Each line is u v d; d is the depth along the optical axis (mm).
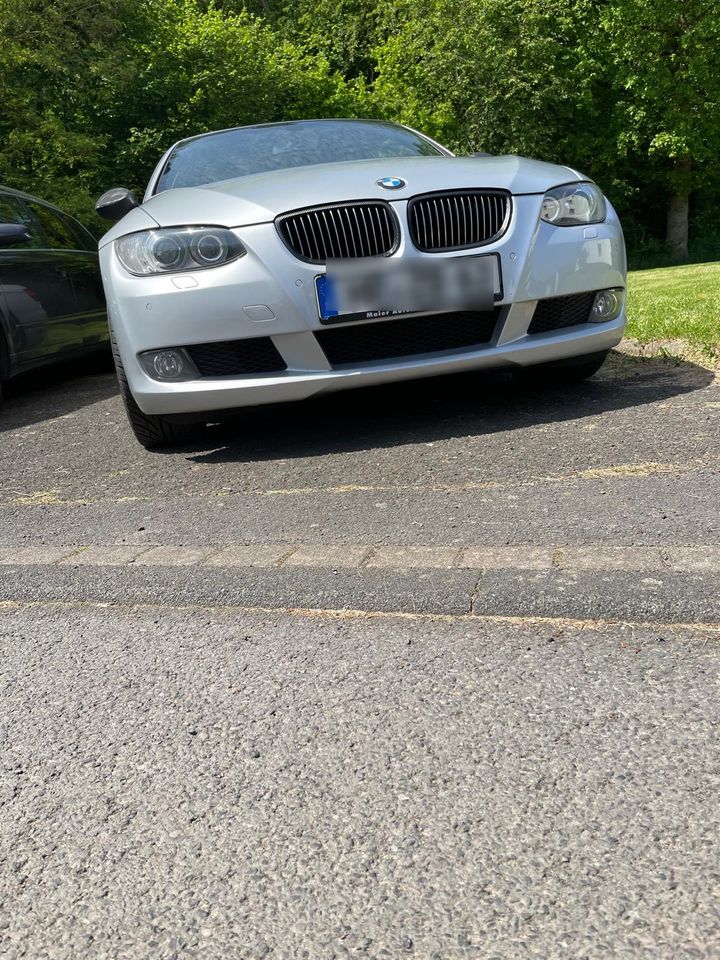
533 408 3777
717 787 1282
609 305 3666
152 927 1132
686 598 1845
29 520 2996
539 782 1336
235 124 25422
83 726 1658
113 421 4676
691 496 2467
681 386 3914
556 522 2373
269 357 3375
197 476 3336
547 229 3496
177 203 3598
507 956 1019
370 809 1315
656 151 26875
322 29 34312
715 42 25672
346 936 1078
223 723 1607
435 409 3959
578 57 26922
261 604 2100
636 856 1160
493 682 1637
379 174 3490
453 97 27438
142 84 23547
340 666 1764
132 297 3385
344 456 3361
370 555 2271
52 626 2121
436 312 3350
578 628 1809
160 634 2012
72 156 18062
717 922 1036
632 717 1479
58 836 1343
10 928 1160
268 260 3281
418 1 28281
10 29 16500
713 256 28703
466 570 2107
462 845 1216
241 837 1288
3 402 5621
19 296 5539
